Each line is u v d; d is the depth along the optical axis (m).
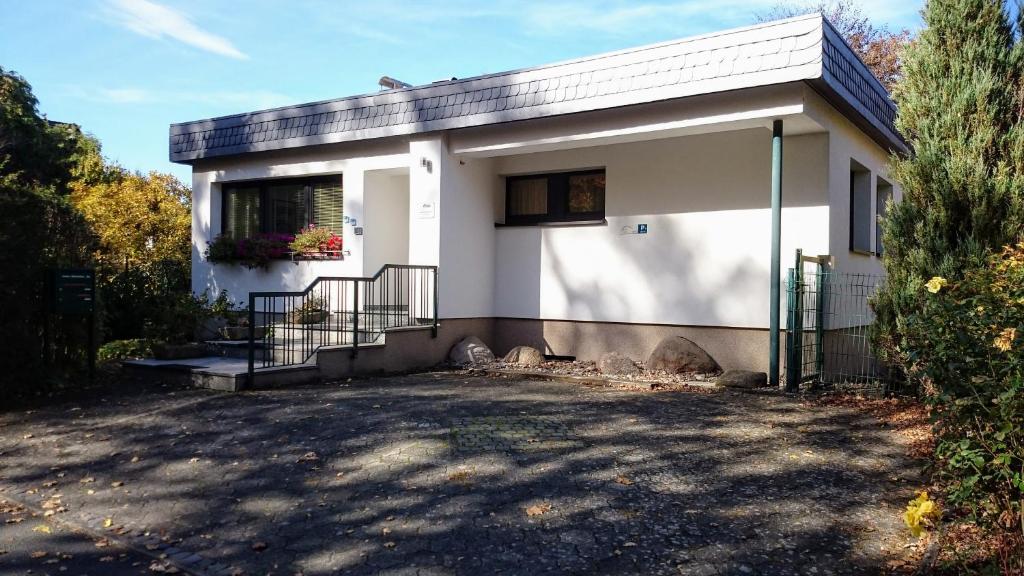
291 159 13.30
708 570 4.01
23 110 18.78
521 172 12.44
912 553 4.17
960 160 7.60
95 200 21.08
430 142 11.59
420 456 6.06
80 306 9.34
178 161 14.49
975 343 3.82
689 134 9.99
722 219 10.54
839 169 10.17
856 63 9.73
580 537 4.48
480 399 8.40
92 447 6.63
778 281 9.37
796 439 6.65
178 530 4.79
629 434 6.79
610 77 9.74
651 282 11.15
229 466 5.99
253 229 14.27
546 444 6.42
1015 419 3.60
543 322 12.23
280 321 13.34
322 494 5.32
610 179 11.52
